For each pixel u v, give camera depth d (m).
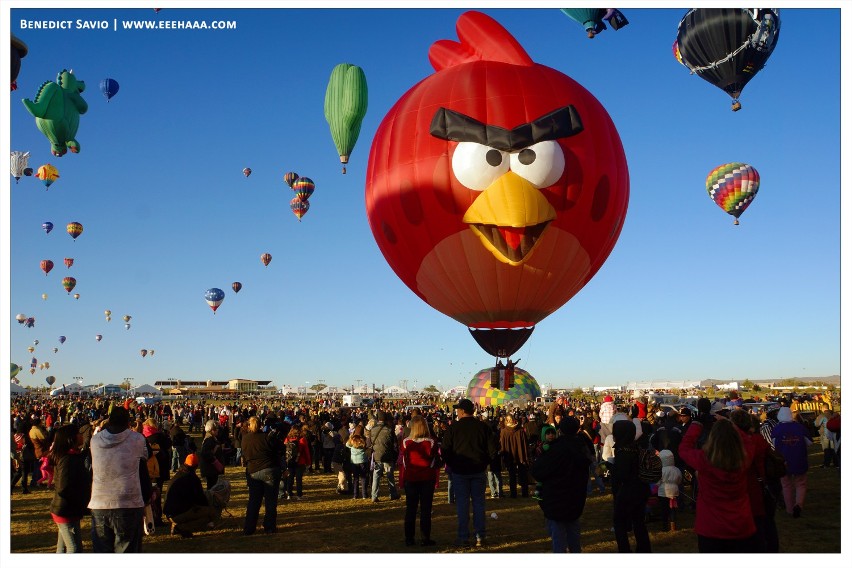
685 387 104.06
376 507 10.00
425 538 7.20
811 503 9.26
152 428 9.37
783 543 6.98
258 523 8.66
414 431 7.38
